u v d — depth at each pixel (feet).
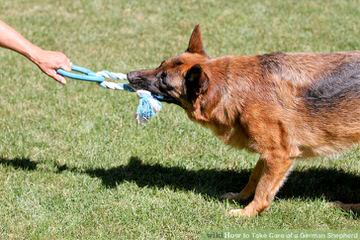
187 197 33.65
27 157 37.83
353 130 29.96
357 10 65.46
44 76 49.70
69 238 29.99
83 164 37.11
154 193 34.17
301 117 29.91
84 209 32.19
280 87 29.84
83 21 63.21
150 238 30.01
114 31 60.80
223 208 32.53
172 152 38.75
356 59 29.99
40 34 59.47
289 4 67.67
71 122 42.04
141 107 31.65
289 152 30.45
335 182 35.73
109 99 45.47
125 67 51.85
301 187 35.17
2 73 50.08
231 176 36.24
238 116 30.42
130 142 39.63
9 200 32.99
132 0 69.21
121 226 30.99
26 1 68.74
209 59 31.58
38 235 30.09
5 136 40.09
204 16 64.69
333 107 29.66
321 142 30.45
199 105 31.09
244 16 64.34
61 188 34.42
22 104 44.65
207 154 38.45
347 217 31.89
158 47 56.70
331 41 57.47
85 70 33.24
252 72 30.19
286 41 57.62
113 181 35.29
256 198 31.55
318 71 29.94
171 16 64.75
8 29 32.53
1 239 29.94
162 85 31.50
